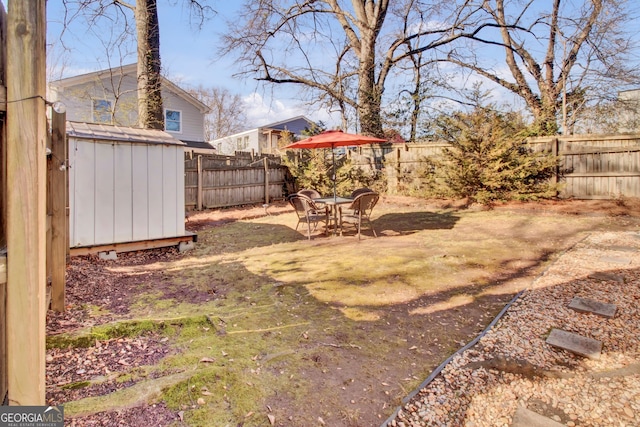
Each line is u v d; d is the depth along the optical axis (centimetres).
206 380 211
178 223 574
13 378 123
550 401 194
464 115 927
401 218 836
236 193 1054
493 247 534
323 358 242
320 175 1108
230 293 379
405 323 296
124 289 391
